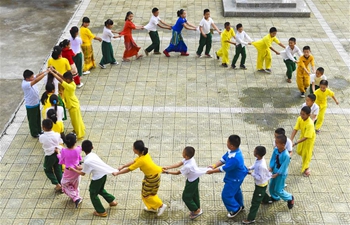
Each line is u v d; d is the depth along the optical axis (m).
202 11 14.91
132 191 7.27
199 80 10.73
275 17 14.38
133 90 10.30
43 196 7.20
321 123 8.65
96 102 9.80
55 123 7.34
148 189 6.49
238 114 9.37
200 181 7.48
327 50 12.15
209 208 6.93
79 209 6.93
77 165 6.63
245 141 8.49
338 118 9.20
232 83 10.59
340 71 11.07
